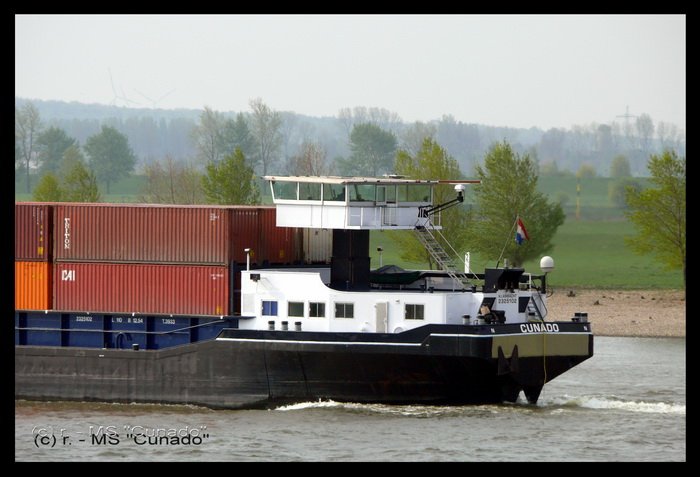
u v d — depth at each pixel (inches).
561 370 7628.0
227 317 7815.0
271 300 7736.2
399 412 7504.9
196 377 7755.9
